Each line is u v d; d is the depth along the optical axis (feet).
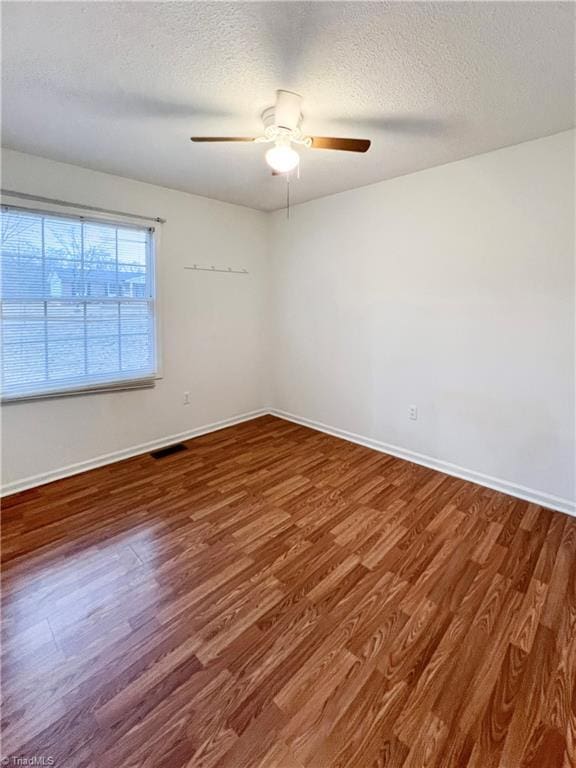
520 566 6.59
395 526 7.77
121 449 11.03
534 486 8.71
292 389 14.37
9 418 8.95
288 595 5.95
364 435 12.16
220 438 12.72
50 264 9.21
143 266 10.95
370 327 11.53
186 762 3.78
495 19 4.50
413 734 4.03
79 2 4.26
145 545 7.13
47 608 5.65
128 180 10.25
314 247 12.72
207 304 12.69
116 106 6.56
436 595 5.94
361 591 6.03
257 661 4.85
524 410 8.71
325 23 4.58
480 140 7.90
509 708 4.27
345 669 4.75
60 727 4.08
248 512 8.27
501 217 8.53
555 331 8.09
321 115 6.83
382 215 10.73
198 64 5.40
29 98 6.30
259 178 10.26
